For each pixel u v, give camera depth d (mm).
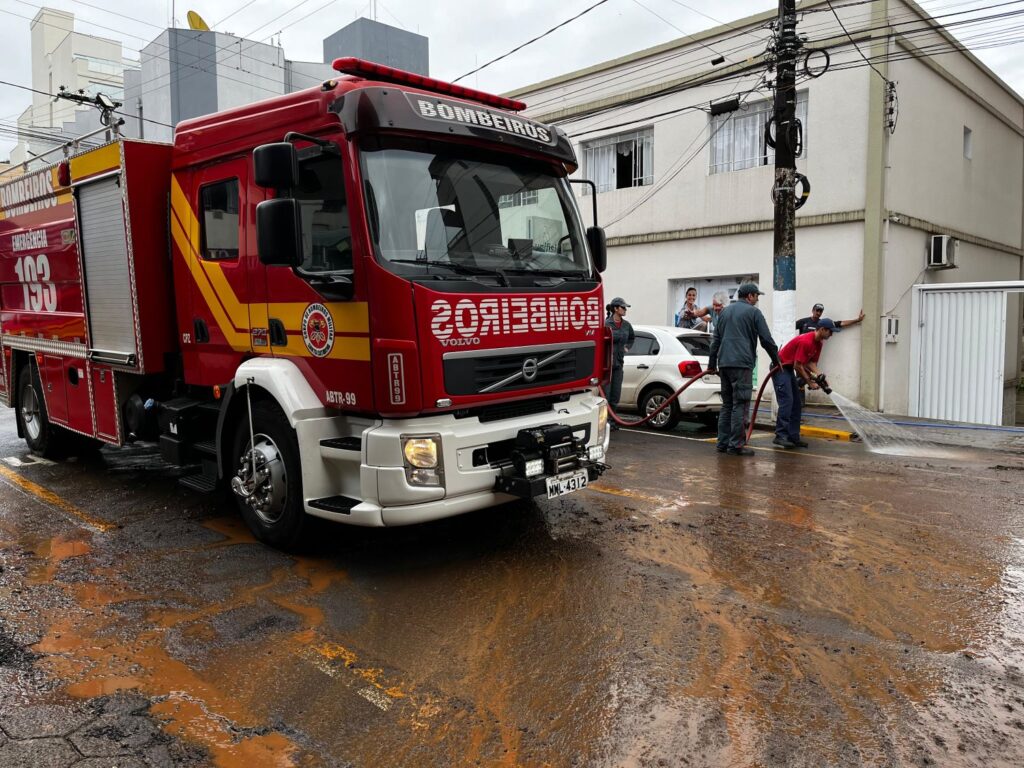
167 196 5844
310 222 4609
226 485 5609
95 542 5309
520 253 5004
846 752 2869
